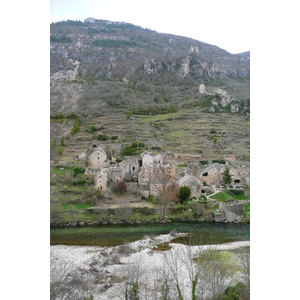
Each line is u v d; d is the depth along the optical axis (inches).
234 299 803.4
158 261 1006.4
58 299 829.2
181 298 768.9
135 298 819.4
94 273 952.3
